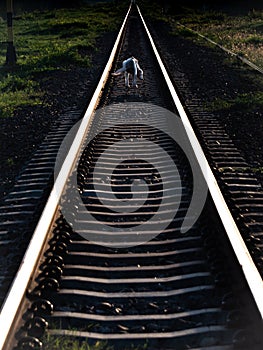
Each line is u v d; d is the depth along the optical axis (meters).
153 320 9.20
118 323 9.16
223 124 22.23
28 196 14.57
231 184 15.36
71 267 10.68
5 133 21.20
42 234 10.67
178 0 125.38
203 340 8.62
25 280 9.19
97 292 9.97
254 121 22.83
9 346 8.05
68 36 65.69
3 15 118.50
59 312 9.31
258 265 11.02
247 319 8.78
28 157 18.08
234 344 8.31
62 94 28.78
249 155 18.38
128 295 9.89
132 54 45.88
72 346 8.47
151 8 129.25
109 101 26.69
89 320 9.18
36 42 58.50
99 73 34.28
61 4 139.25
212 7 118.31
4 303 8.48
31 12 121.75
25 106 26.00
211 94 28.47
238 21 82.81
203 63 39.56
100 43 54.59
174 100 23.81
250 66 37.75
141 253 11.41
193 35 63.12
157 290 10.16
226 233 10.75
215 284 9.98
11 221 12.95
